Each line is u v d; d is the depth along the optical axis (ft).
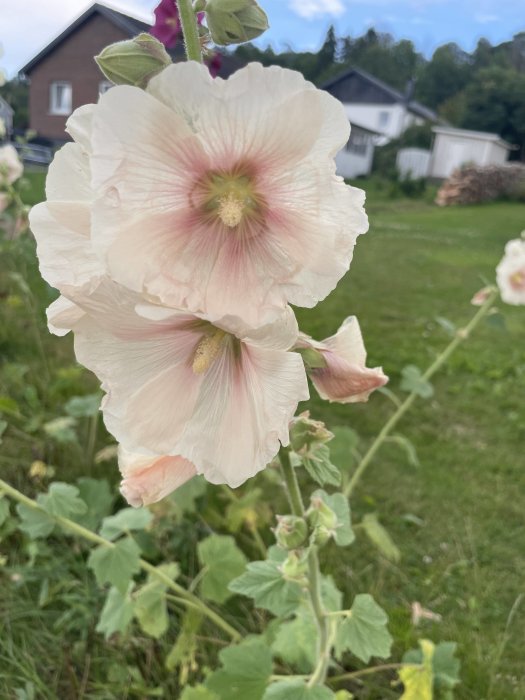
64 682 8.09
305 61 199.41
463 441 14.96
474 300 11.95
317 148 3.26
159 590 7.88
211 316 3.34
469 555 11.18
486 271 33.65
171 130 3.15
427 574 10.63
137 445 3.87
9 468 11.81
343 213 3.34
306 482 12.59
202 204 3.50
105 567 7.31
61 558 9.58
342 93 142.61
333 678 8.07
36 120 60.29
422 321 23.52
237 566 8.11
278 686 5.86
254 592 6.07
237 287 3.53
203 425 3.98
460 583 10.48
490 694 8.17
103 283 3.45
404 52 213.25
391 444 14.61
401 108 138.31
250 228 3.58
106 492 10.31
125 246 3.26
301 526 5.18
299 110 3.15
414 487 13.04
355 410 15.94
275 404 3.84
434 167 121.60
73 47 57.41
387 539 9.51
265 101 3.11
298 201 3.42
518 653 9.07
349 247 3.39
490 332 22.70
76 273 3.73
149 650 8.46
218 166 3.37
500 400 17.12
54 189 3.76
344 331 5.07
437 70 193.06
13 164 15.70
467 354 20.08
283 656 7.59
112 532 7.73
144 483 4.23
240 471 3.89
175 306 3.40
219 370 4.02
